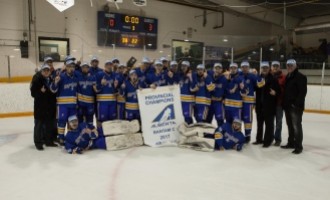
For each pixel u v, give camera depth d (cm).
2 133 707
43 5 1250
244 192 374
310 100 1161
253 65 1297
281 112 608
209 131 573
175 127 611
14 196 352
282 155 545
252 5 1666
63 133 579
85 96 598
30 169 446
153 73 639
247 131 630
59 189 373
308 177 434
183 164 479
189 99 630
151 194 362
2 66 1142
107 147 554
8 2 1176
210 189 380
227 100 619
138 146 587
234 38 1564
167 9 1594
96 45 1388
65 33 1305
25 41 1188
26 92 970
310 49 1764
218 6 1557
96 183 394
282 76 602
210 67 1270
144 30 1499
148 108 596
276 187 393
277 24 1869
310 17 1989
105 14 1384
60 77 558
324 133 768
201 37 1636
